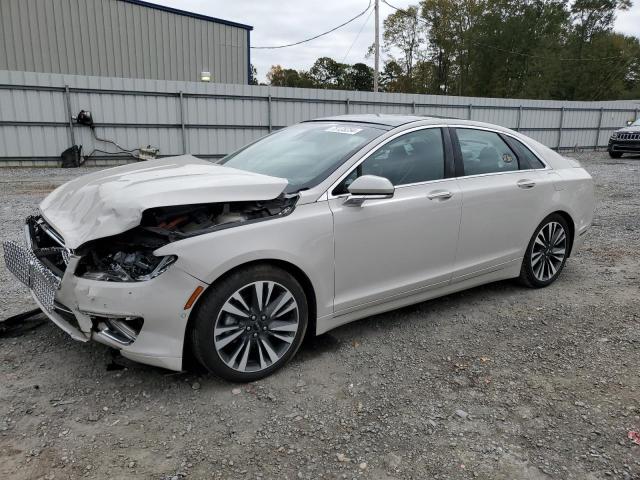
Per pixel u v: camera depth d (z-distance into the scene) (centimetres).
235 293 296
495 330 397
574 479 240
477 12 5362
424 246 382
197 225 303
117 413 279
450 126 420
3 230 668
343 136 393
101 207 295
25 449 248
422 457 253
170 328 280
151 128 1652
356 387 313
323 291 334
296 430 271
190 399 294
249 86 1770
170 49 2358
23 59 2073
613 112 2720
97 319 285
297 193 327
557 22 5203
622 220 804
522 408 296
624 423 282
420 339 379
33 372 315
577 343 377
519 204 444
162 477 233
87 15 2155
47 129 1512
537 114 2492
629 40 5134
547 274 491
